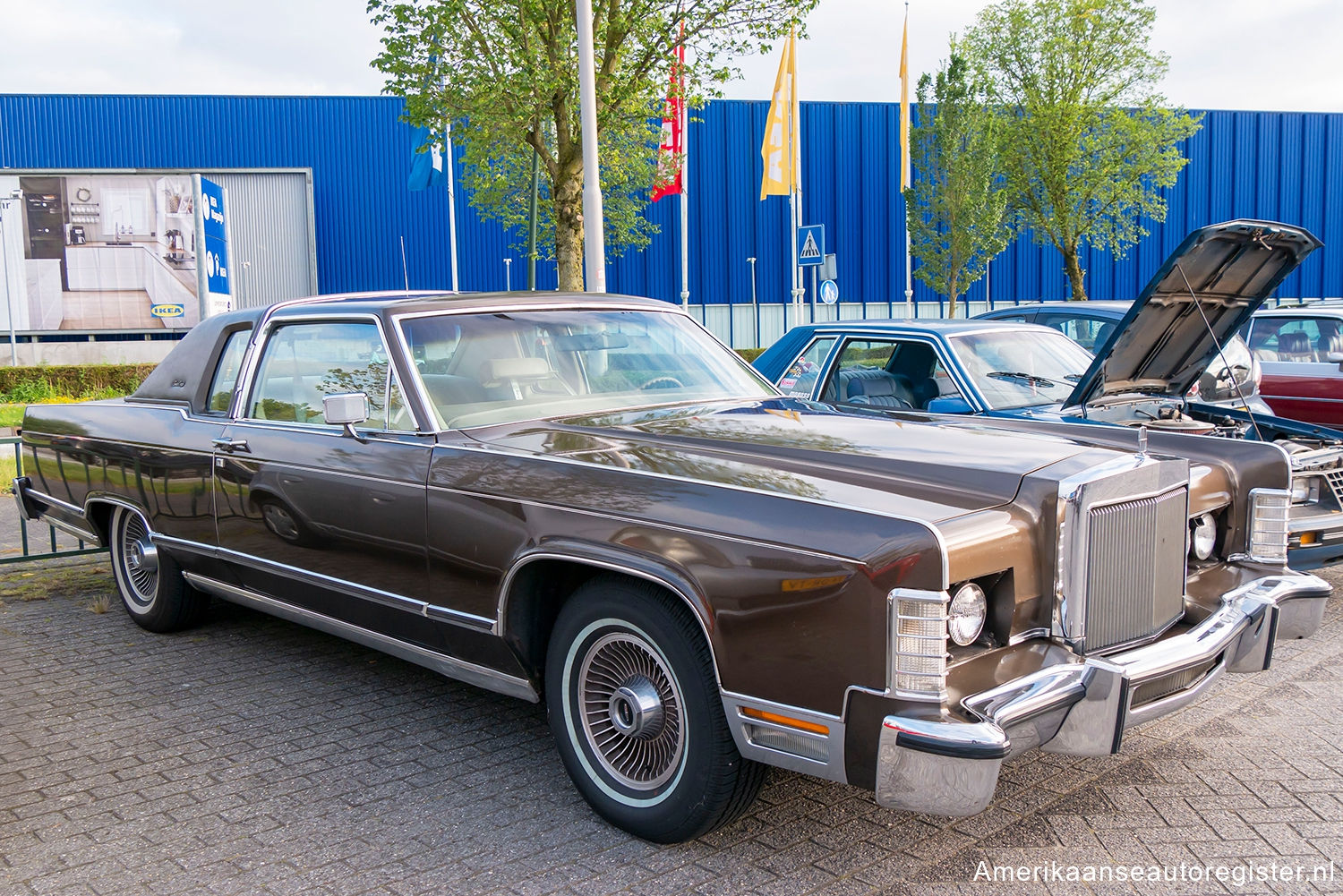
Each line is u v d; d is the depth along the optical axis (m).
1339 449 5.54
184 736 3.99
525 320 4.20
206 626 5.53
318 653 5.04
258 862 3.01
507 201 32.12
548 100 14.31
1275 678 4.53
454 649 3.59
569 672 3.22
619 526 2.99
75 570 6.83
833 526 2.64
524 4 14.00
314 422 4.13
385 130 38.06
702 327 4.77
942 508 2.69
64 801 3.44
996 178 34.47
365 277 38.25
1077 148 32.66
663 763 3.06
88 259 36.50
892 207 42.31
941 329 6.46
